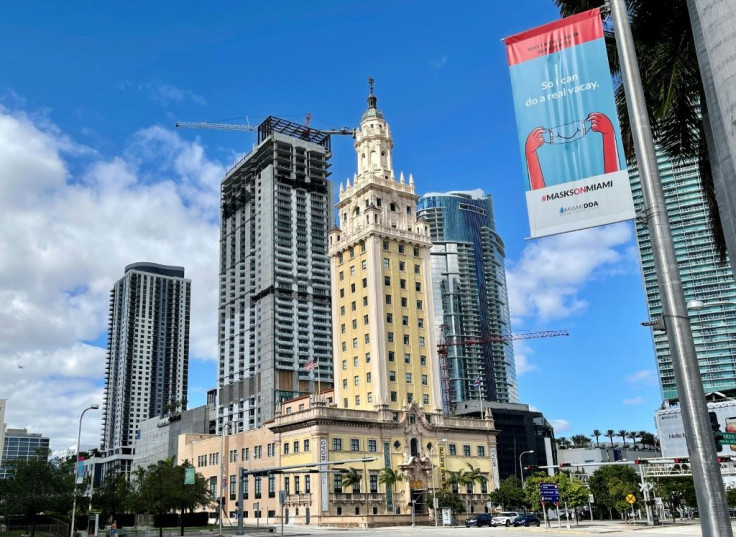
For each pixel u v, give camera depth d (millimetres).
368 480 99812
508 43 16391
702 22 10164
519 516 89125
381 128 128750
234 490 116812
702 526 11391
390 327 113438
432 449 108938
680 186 95938
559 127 15445
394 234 118812
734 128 9453
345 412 101062
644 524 88562
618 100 21375
